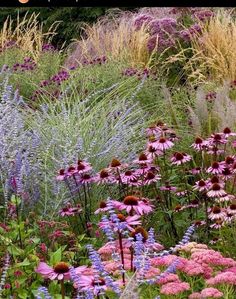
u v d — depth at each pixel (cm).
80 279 313
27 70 939
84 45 1098
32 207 504
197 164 630
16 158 509
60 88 845
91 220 498
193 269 348
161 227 517
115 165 493
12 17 1803
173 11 1168
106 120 642
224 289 350
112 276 357
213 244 480
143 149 632
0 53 1080
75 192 522
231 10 1195
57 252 399
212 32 1027
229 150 596
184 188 574
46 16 1742
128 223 343
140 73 875
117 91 794
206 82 877
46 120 658
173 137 605
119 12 1402
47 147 536
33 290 366
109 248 371
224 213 452
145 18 1109
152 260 359
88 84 845
